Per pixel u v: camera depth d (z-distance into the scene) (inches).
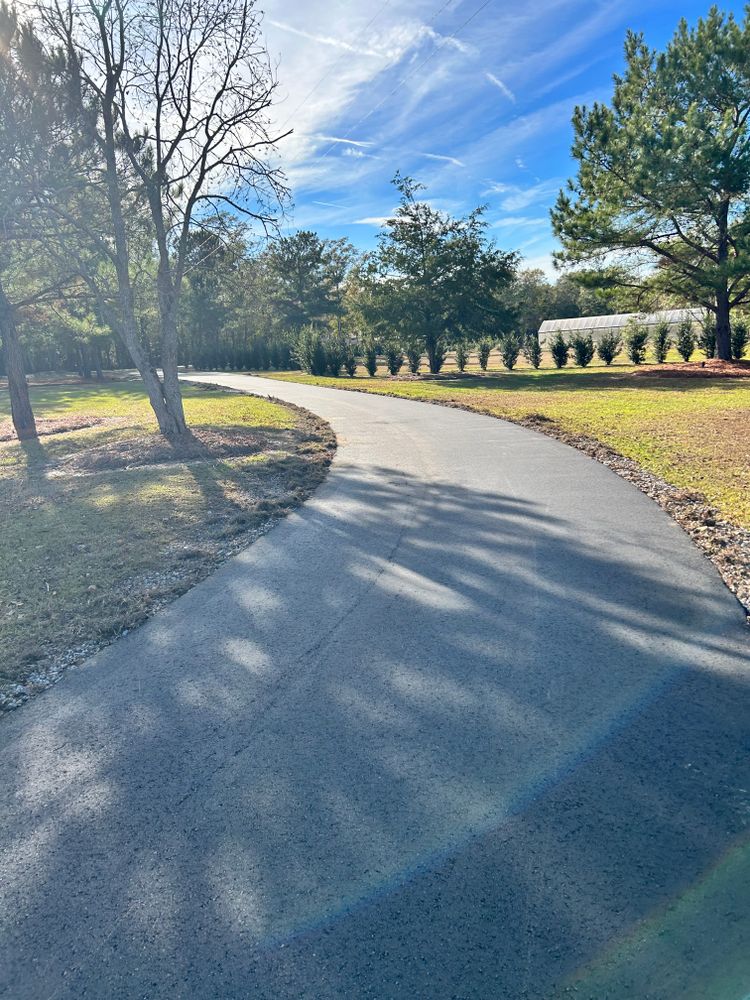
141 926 83.6
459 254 1171.3
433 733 121.7
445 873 88.8
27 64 436.8
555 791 104.1
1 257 579.8
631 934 78.2
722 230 890.1
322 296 2514.8
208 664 154.2
